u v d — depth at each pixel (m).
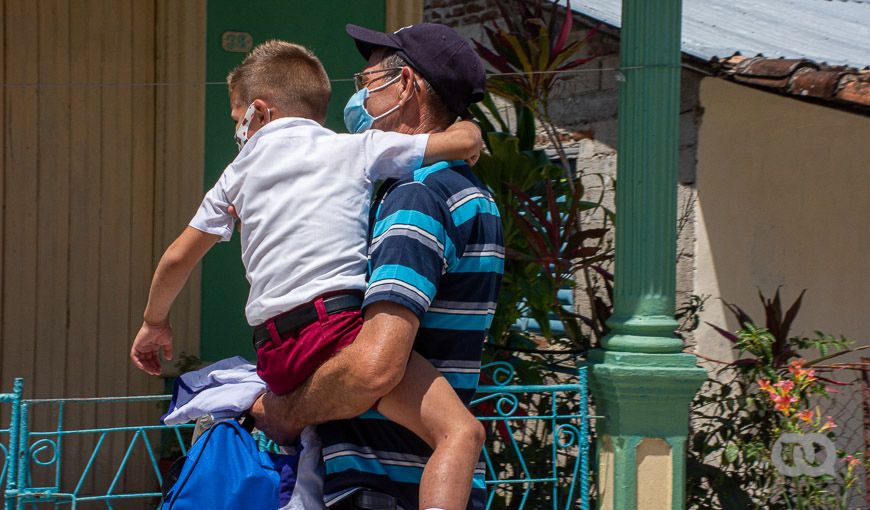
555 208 5.38
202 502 2.28
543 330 5.52
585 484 4.76
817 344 5.83
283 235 2.26
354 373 2.09
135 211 6.03
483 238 2.31
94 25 5.92
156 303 2.59
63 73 5.86
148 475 6.02
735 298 6.96
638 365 4.77
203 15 6.10
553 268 5.48
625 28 4.89
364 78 2.54
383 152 2.31
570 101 8.12
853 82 5.85
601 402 4.98
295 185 2.30
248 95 2.52
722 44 7.14
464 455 2.08
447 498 2.03
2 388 5.79
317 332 2.20
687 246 6.99
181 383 2.60
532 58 5.73
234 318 6.16
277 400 2.31
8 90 5.79
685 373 4.76
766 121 7.09
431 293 2.15
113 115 5.98
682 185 7.04
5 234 5.79
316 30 6.40
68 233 5.91
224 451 2.32
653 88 4.82
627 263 4.90
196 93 6.09
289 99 2.49
